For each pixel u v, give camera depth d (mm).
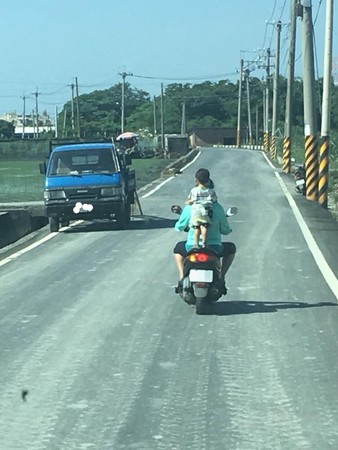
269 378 8250
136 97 173125
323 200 29891
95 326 10781
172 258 17141
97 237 21609
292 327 10539
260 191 36969
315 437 6586
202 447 6391
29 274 15422
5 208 26938
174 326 10703
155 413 7215
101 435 6691
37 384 8141
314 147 32188
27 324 10969
